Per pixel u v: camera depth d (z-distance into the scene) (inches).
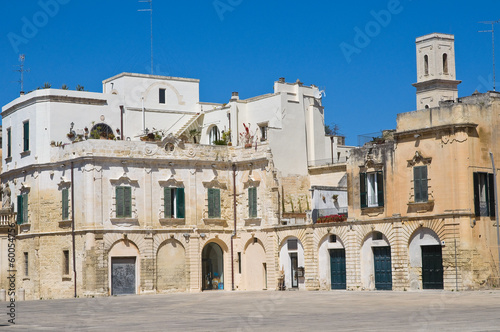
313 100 3275.1
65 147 2999.5
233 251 3137.3
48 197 3041.3
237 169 3164.4
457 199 2466.8
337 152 3624.5
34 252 3056.1
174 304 2206.0
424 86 3292.3
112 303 2336.4
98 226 2883.9
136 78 3378.4
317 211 2883.9
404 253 2588.6
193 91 3545.8
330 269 2819.9
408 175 2593.5
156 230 2984.7
